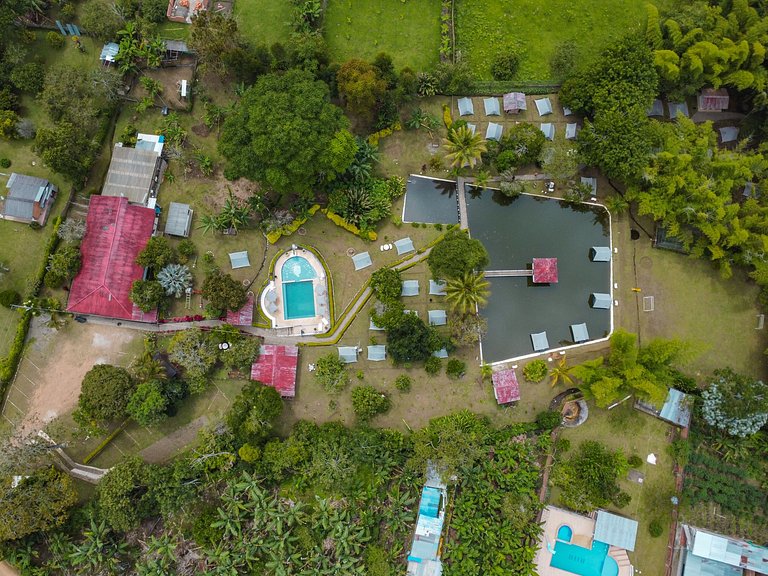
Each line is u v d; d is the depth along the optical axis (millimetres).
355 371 50188
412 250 51688
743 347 50562
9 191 50000
